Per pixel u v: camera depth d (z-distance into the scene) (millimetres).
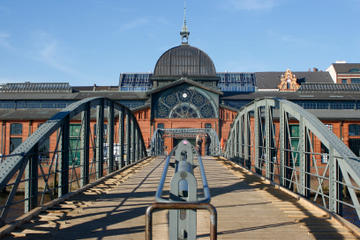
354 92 47969
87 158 11508
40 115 41094
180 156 5484
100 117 13281
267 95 46562
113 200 9305
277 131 37750
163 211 8062
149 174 14953
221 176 14352
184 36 49719
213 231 3273
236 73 60781
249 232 6441
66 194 9500
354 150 38156
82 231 6422
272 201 9242
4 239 5844
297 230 6594
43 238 5961
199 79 44844
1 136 39812
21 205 25250
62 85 48906
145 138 40250
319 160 34062
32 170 7672
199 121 40250
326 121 38594
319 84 48906
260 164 14398
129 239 5934
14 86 49000
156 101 40844
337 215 7324
